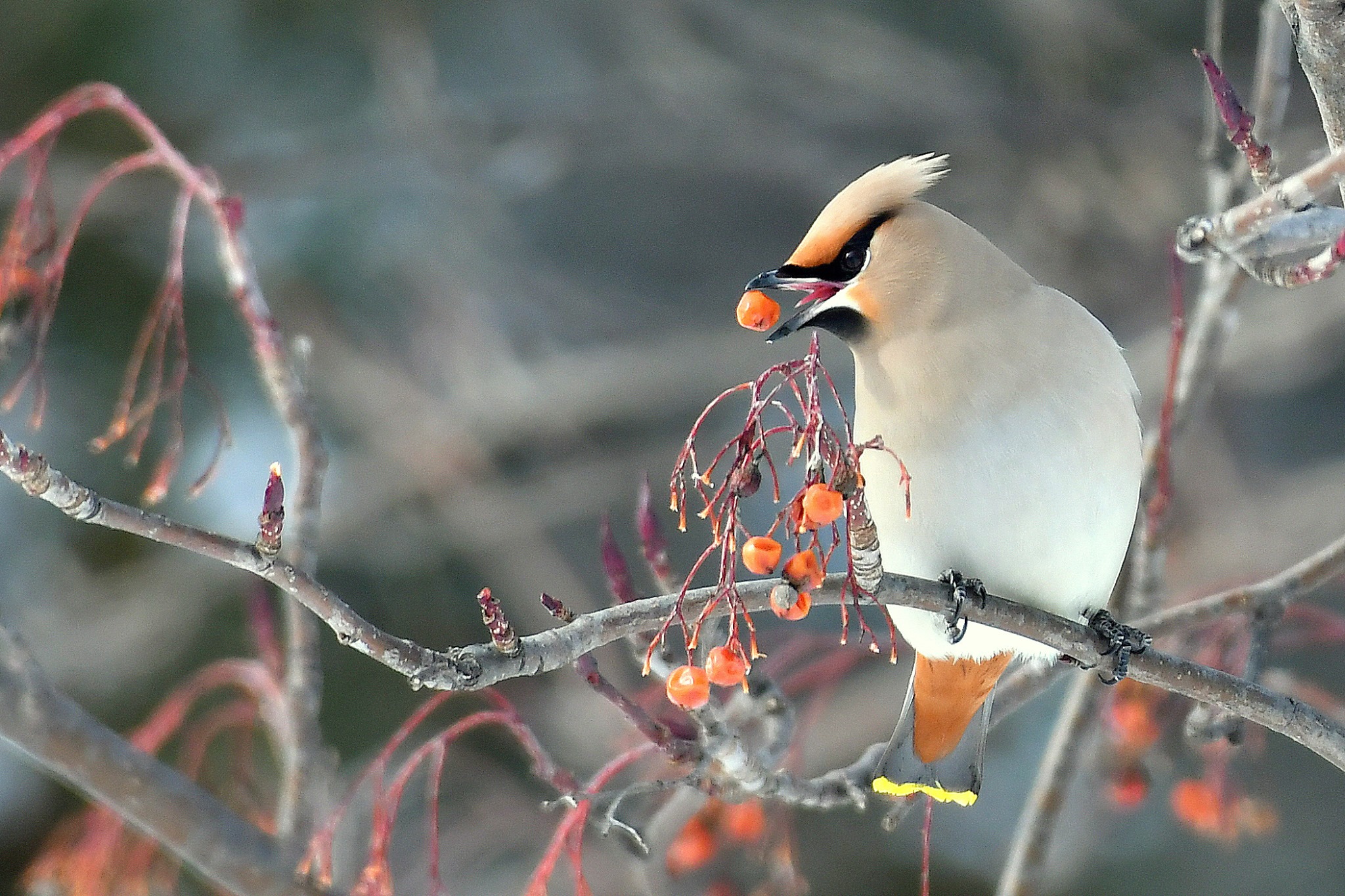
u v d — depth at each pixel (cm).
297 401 756
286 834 738
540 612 1419
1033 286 755
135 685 1215
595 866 1111
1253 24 1638
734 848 885
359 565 1419
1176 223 1600
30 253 740
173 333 1248
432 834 678
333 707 1193
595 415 1573
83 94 786
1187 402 889
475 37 1688
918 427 733
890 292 736
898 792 775
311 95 1534
